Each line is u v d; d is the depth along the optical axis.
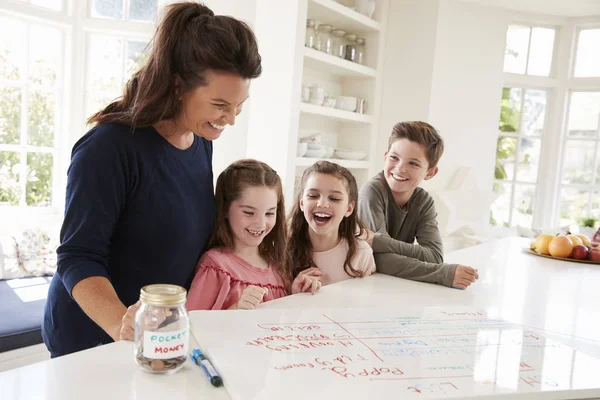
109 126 0.93
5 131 2.98
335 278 1.37
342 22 3.64
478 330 0.80
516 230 4.38
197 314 0.78
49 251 2.91
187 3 0.93
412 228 1.65
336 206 1.32
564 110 4.46
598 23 4.28
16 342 2.05
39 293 2.53
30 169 3.10
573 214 4.48
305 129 3.64
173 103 0.94
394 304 1.04
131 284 0.99
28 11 2.93
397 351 0.68
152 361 0.58
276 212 1.28
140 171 0.94
